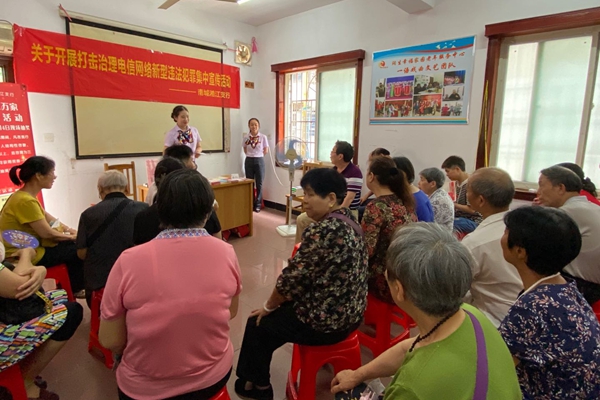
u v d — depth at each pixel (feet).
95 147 13.57
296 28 16.46
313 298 4.66
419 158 13.10
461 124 11.94
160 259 3.23
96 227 6.08
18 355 4.57
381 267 6.16
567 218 3.14
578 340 2.85
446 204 8.32
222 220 13.00
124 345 3.50
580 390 2.87
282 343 5.21
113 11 13.43
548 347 2.90
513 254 3.32
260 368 5.32
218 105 17.30
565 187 5.89
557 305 2.96
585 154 10.29
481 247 4.50
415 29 12.60
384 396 2.49
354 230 4.73
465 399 2.06
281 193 18.48
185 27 15.58
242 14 16.44
